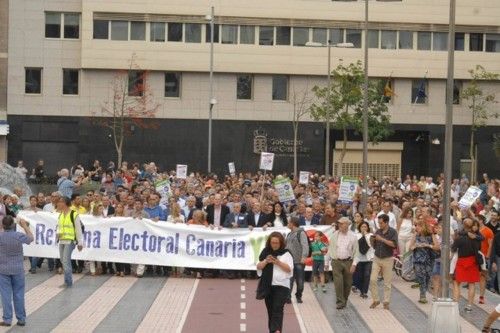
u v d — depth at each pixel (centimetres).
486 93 6756
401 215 2730
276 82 6706
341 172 6369
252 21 6612
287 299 1725
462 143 6788
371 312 2122
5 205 2811
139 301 2195
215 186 3534
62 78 6650
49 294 2284
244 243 2656
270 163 3469
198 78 6650
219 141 6656
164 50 6569
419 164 6950
